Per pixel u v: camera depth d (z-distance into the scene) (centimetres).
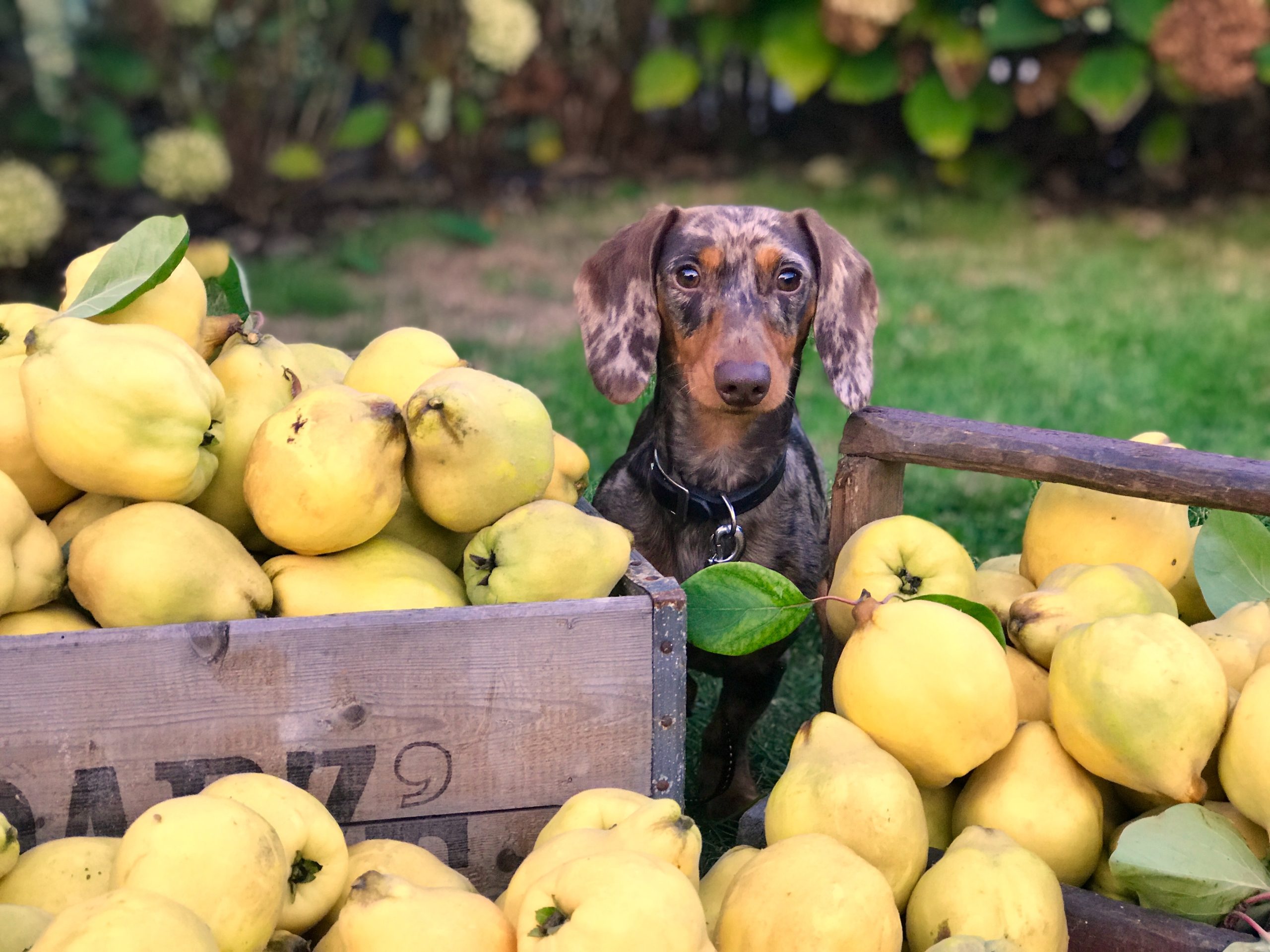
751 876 65
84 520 74
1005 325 244
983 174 342
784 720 116
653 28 363
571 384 200
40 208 230
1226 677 77
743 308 103
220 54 292
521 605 71
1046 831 72
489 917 60
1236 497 77
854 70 326
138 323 76
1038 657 79
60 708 66
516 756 72
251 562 73
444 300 258
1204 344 233
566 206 337
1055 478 84
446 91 330
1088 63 299
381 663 69
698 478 105
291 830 64
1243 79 288
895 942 63
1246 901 68
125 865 59
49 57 299
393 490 73
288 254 286
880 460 91
